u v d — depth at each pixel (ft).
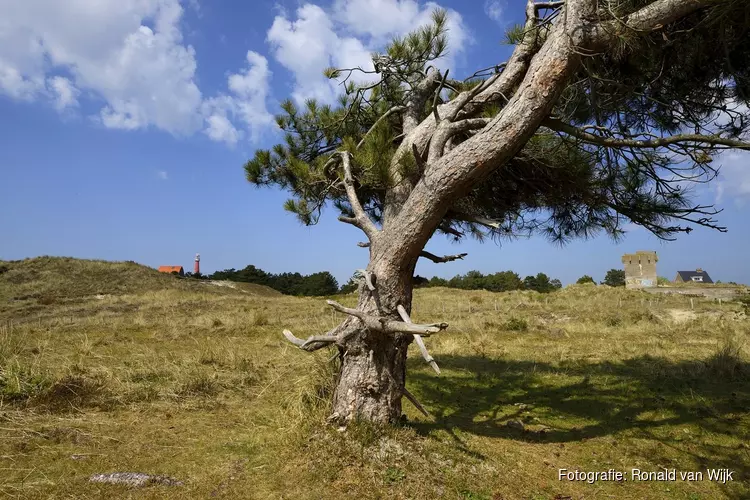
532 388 23.97
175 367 22.00
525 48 16.49
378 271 14.38
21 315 61.93
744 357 28.66
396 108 19.70
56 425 14.56
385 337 14.12
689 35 14.48
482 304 66.80
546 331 43.32
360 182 17.67
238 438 14.32
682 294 70.69
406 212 14.28
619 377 25.54
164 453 13.03
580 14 13.01
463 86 20.62
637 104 17.19
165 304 67.21
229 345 32.27
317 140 22.63
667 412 19.90
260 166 21.94
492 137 13.38
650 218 17.56
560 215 21.80
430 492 11.51
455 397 22.17
